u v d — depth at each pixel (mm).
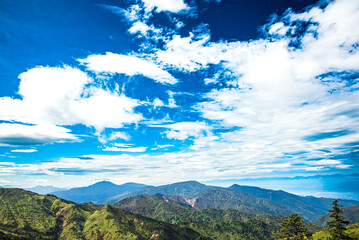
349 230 161125
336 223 103312
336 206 104250
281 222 112562
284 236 111062
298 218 108000
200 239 149625
